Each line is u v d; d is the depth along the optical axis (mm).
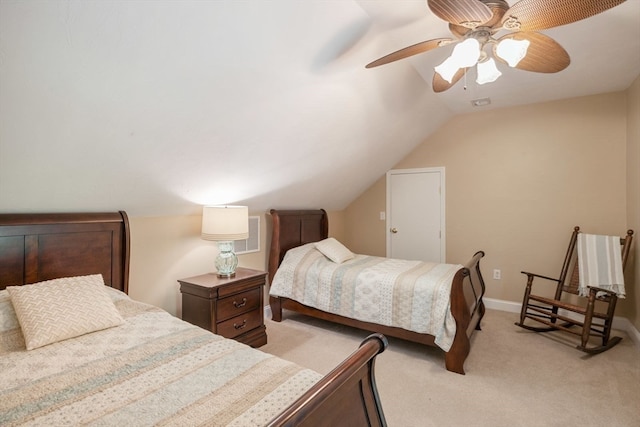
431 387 2236
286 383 1128
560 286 3350
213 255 3092
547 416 1916
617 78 2928
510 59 1592
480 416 1921
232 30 1578
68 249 1984
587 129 3398
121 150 1881
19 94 1339
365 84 2562
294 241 3865
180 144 2082
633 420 1871
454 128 4152
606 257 3109
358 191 4742
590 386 2227
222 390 1086
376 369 2496
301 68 2047
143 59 1483
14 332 1456
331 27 1851
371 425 1173
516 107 3750
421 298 2588
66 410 980
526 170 3721
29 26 1164
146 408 990
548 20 1347
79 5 1191
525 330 3238
